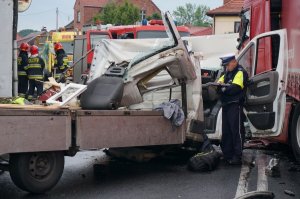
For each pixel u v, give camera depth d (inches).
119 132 270.2
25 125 227.8
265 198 232.1
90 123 255.4
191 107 318.0
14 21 287.7
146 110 289.0
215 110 351.3
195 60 322.3
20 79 581.3
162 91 327.6
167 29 299.4
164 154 343.6
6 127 221.1
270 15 372.2
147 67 300.4
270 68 338.6
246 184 269.6
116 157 334.0
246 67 356.2
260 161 336.5
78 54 674.2
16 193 249.3
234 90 318.0
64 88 288.4
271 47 339.3
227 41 500.4
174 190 257.0
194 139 317.4
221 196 244.4
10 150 222.5
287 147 373.7
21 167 235.3
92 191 254.4
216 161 308.7
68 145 244.8
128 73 301.9
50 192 251.6
